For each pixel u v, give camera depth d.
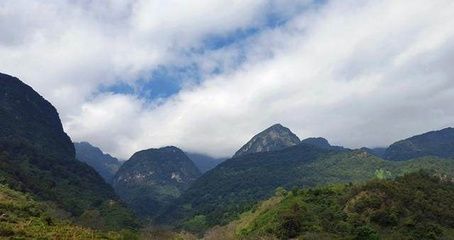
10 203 148.75
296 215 174.50
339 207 182.75
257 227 195.00
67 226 144.38
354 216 169.25
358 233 149.62
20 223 127.56
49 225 137.00
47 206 183.00
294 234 168.00
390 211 165.88
